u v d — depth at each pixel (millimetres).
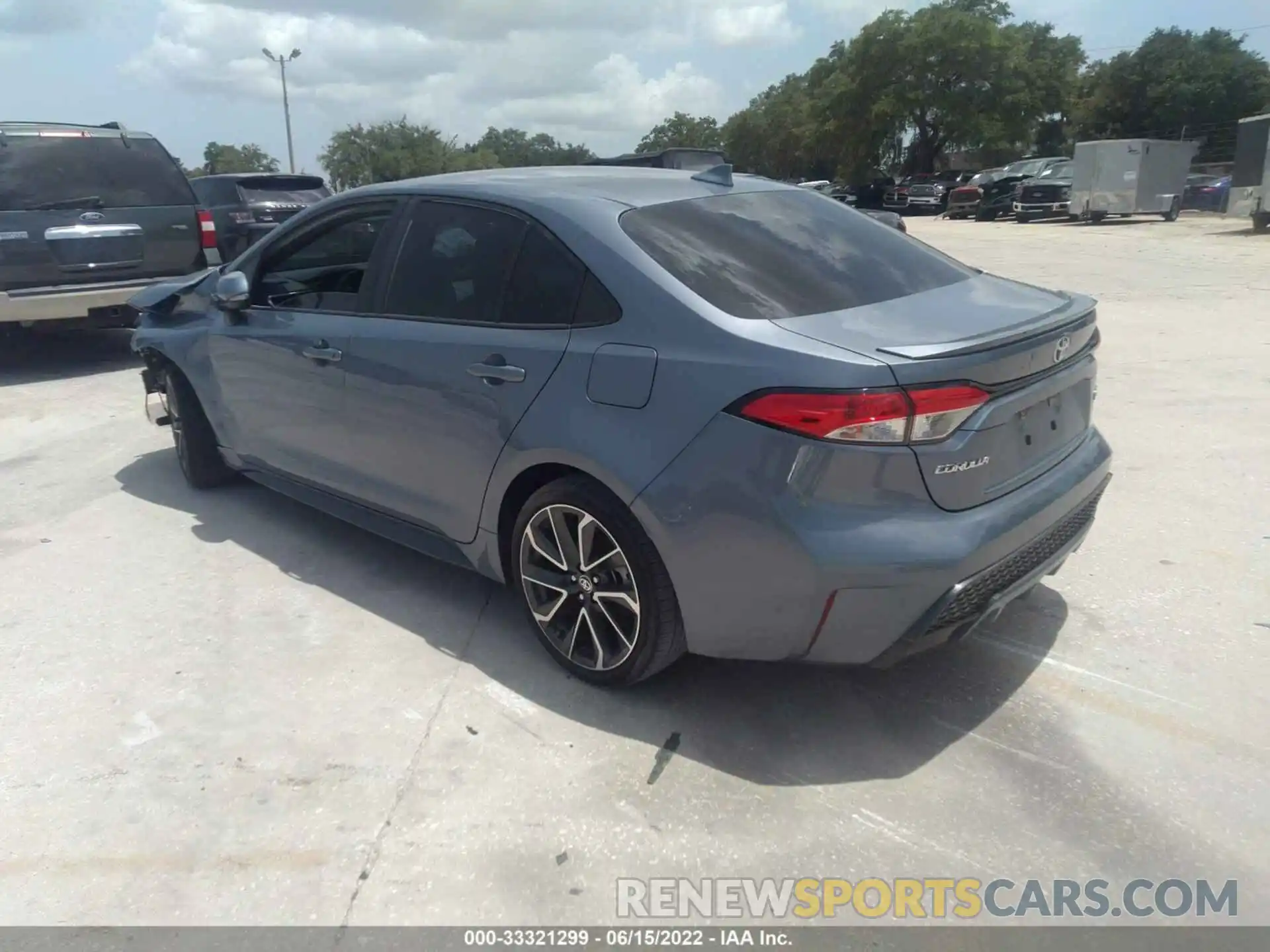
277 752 3080
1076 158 29094
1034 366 2910
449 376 3508
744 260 3178
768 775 2926
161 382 5438
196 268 9133
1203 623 3750
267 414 4512
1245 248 18344
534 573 3424
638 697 3338
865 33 52969
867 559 2648
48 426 6961
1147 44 62625
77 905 2480
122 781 2949
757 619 2848
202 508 5242
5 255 7906
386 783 2920
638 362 2971
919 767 2957
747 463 2729
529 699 3344
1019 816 2742
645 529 2967
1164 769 2924
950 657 3553
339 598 4137
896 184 44656
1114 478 5320
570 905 2461
